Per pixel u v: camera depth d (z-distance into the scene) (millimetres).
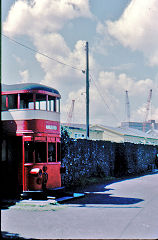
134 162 29469
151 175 27047
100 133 44750
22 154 12828
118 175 25453
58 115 14422
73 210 10836
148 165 34188
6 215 9961
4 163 13086
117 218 9602
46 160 13258
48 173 13312
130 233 7926
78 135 36188
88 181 19391
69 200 12812
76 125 41969
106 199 13211
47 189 13047
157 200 13070
